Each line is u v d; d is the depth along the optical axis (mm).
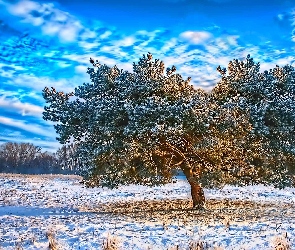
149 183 20250
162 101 17938
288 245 9109
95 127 18797
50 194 31016
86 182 20516
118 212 19406
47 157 117312
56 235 11914
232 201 26266
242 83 20047
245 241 10633
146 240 10930
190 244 9555
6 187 34656
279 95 20031
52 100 20844
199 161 19188
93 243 10578
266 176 19766
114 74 20875
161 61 20562
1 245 10430
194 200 20797
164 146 19359
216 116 17844
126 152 18562
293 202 25609
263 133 18031
